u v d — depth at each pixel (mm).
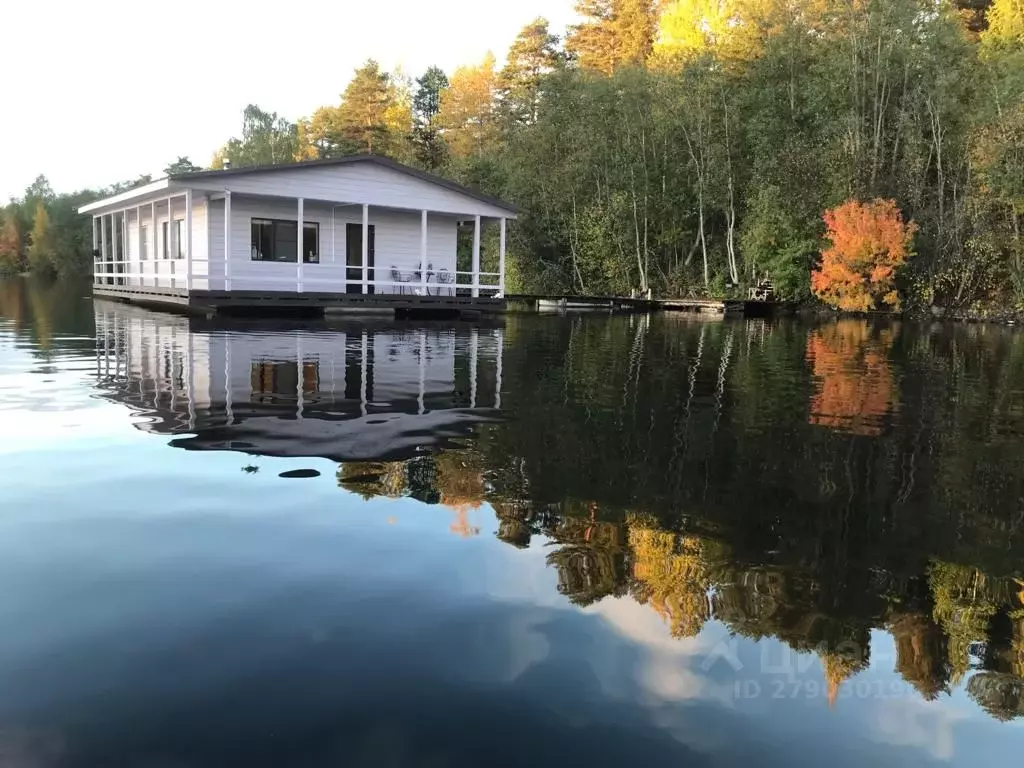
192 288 16906
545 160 30047
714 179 27125
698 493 3766
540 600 2482
